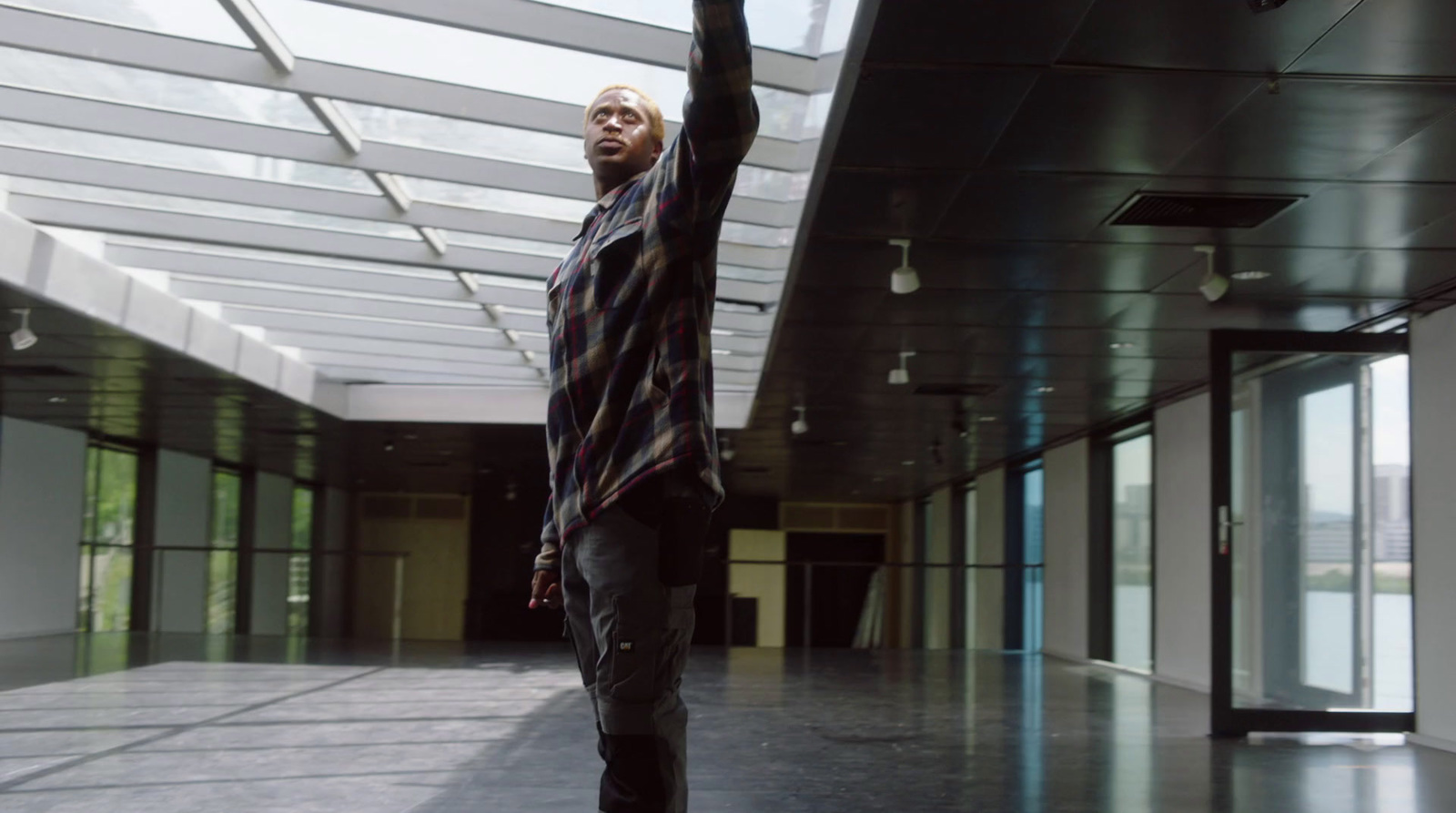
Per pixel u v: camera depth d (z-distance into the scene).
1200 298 7.28
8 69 5.55
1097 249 6.20
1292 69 3.99
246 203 6.80
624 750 1.17
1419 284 6.79
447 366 12.41
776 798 5.07
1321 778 5.86
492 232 7.16
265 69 5.27
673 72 5.20
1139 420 12.67
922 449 16.44
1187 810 5.00
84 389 11.48
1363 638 7.41
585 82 5.41
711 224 1.20
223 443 16.53
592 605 1.18
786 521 28.20
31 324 8.38
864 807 4.92
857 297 7.34
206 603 18.48
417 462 19.45
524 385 13.75
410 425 14.38
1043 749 6.64
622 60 5.12
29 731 6.59
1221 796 5.34
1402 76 4.02
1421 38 3.73
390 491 26.20
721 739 6.77
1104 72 4.03
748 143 1.14
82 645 12.73
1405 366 7.57
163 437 15.74
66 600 14.48
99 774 5.32
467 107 5.50
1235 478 7.44
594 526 1.18
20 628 13.57
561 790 5.05
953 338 8.64
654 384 1.18
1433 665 7.15
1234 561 7.37
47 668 10.13
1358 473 7.45
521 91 5.50
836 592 26.52
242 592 19.89
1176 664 11.28
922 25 3.70
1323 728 7.26
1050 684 10.75
